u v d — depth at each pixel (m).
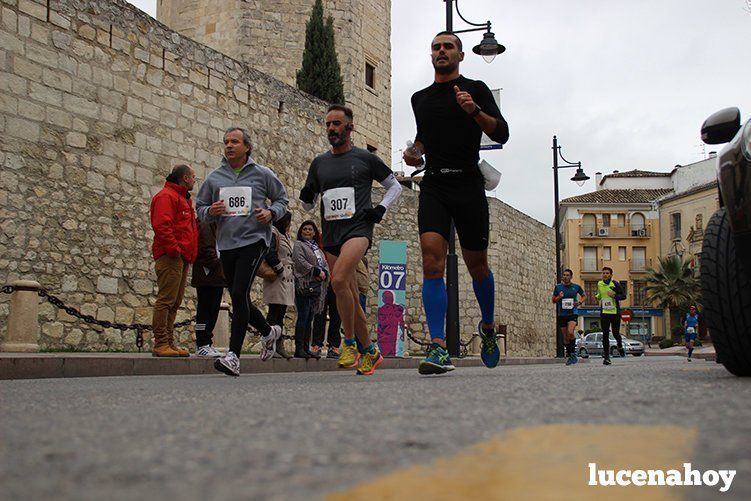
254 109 18.09
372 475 1.46
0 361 7.06
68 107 12.98
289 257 10.65
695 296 59.22
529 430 2.02
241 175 7.27
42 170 12.45
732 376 4.52
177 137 15.48
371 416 2.48
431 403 2.89
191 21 25.16
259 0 24.66
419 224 5.97
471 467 1.53
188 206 9.39
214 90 16.69
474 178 5.91
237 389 4.38
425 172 5.98
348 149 7.33
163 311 9.27
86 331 13.02
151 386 5.17
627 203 68.75
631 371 5.64
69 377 7.65
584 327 68.88
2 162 11.80
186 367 9.10
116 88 13.98
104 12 13.77
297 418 2.46
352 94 25.19
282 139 19.14
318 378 6.76
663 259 66.94
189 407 2.96
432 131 5.83
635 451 1.67
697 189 63.09
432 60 5.89
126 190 14.06
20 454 1.78
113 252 13.67
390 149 27.30
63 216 12.77
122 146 14.05
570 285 16.22
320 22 22.97
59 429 2.25
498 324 27.92
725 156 4.23
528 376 5.12
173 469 1.54
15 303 9.94
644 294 68.50
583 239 69.31
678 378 4.24
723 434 1.85
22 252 12.04
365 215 7.17
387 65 27.19
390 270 14.40
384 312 14.35
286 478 1.43
